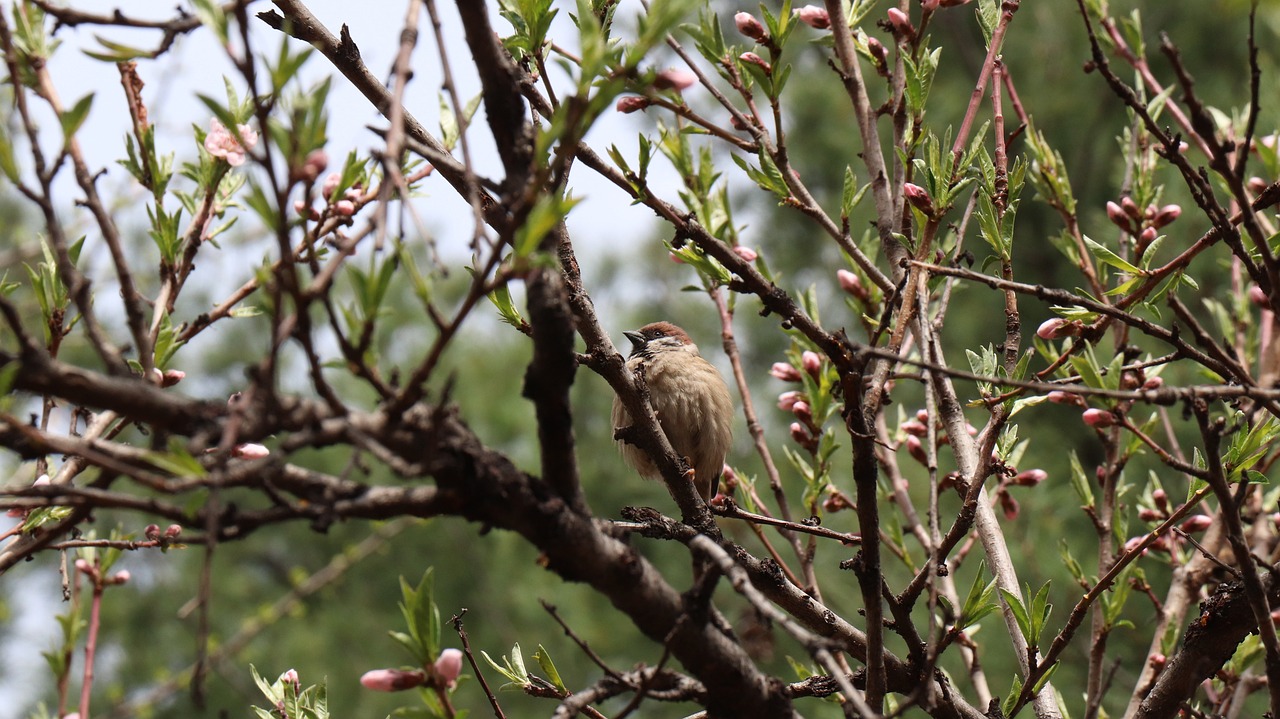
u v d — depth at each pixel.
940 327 7.56
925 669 5.52
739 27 7.04
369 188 6.34
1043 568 12.84
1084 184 17.88
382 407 3.91
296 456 20.06
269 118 3.80
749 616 12.78
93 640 6.95
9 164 4.20
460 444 4.07
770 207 21.92
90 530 7.48
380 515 4.01
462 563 21.62
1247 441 6.36
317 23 6.90
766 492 19.08
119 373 4.12
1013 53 18.67
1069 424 15.41
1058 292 5.86
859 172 19.98
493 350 22.14
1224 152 5.17
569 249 7.26
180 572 23.81
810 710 13.68
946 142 6.78
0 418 3.68
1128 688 12.04
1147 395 5.09
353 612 22.41
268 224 3.60
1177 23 17.06
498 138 4.55
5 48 4.33
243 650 22.03
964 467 7.66
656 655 20.30
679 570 19.83
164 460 3.68
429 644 4.23
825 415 7.90
